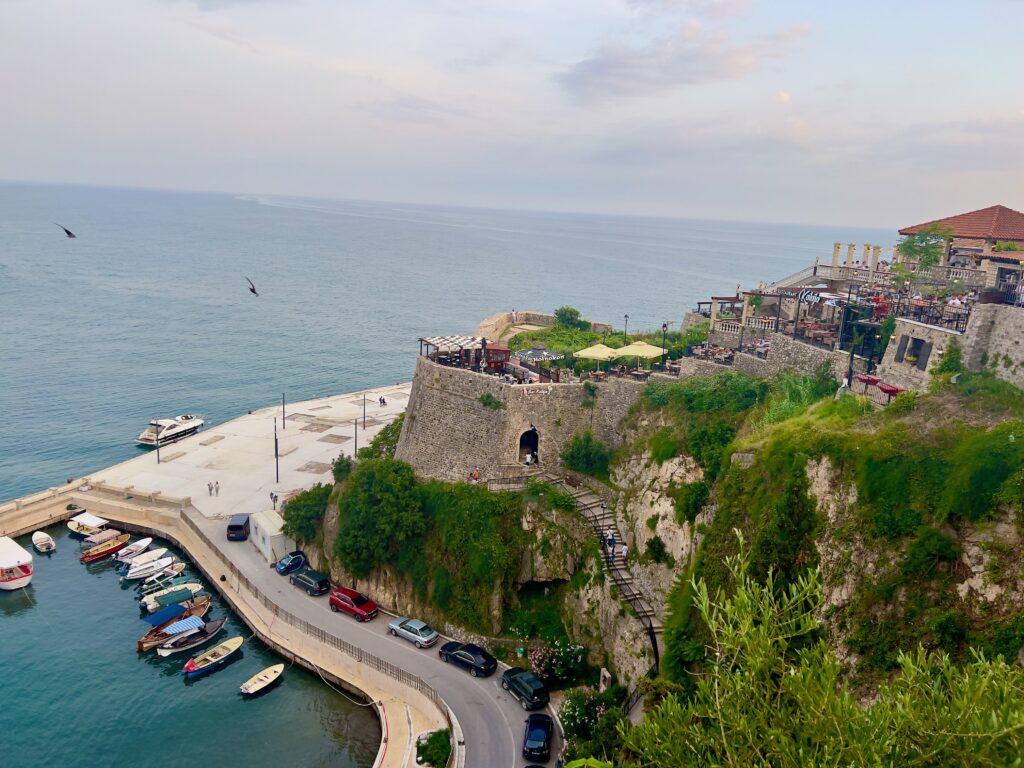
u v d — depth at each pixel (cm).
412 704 4731
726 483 4234
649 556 4759
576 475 5791
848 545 3322
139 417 11175
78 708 5028
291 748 4666
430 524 5631
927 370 3909
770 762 1998
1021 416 3244
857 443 3519
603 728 3741
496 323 9056
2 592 6431
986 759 1739
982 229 6309
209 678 5319
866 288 6225
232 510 7544
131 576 6581
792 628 2338
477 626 5153
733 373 5369
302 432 10156
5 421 10719
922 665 2203
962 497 3036
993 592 2833
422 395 6512
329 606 5778
